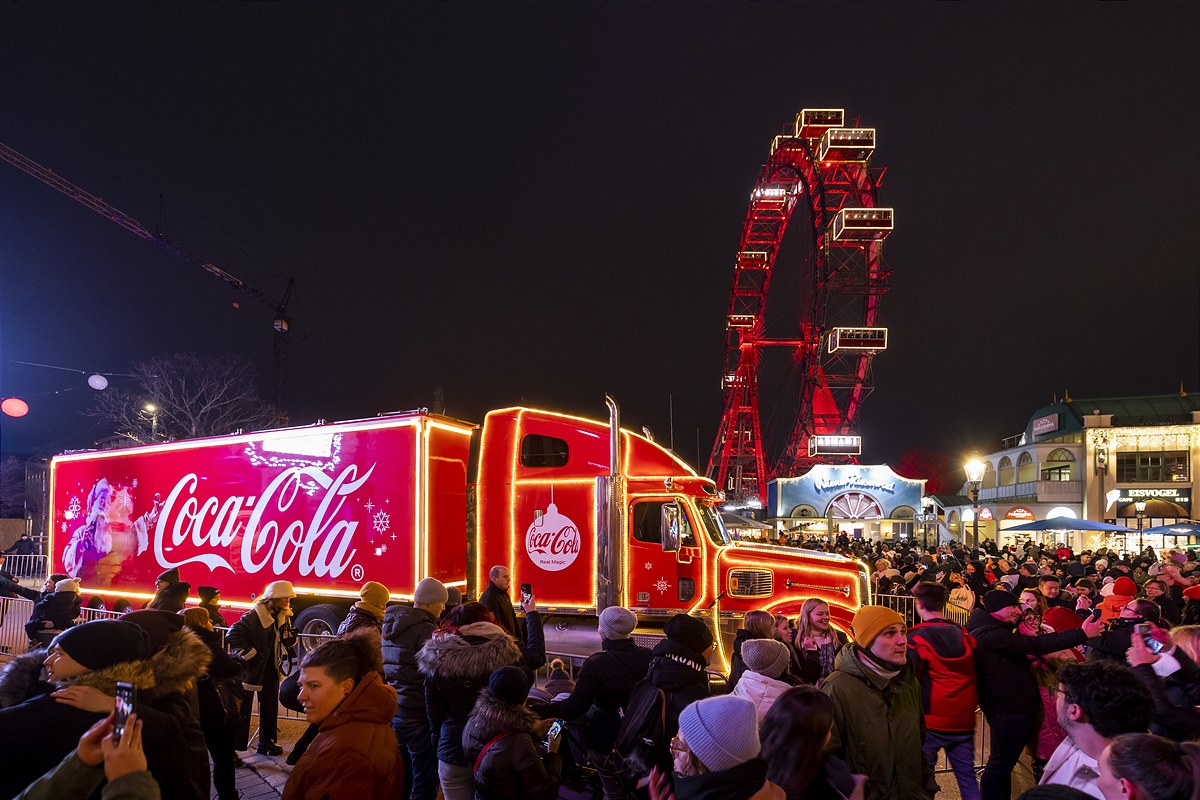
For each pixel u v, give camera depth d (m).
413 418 10.98
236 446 12.69
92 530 14.15
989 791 5.50
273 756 7.54
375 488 11.19
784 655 4.44
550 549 10.95
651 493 10.74
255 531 12.22
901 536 53.72
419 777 5.73
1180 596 11.91
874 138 63.88
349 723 3.66
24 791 2.42
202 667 3.63
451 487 11.27
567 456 11.21
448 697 4.83
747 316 71.50
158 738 3.26
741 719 2.81
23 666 3.33
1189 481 45.25
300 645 11.07
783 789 3.09
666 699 4.38
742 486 70.44
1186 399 50.25
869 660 4.09
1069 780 3.54
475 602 5.32
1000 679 5.47
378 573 10.98
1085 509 46.34
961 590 10.47
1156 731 4.58
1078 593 11.44
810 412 65.06
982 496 56.19
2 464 51.75
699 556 10.50
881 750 3.99
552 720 5.18
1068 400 52.16
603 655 5.15
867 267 63.47
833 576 10.41
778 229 71.31
